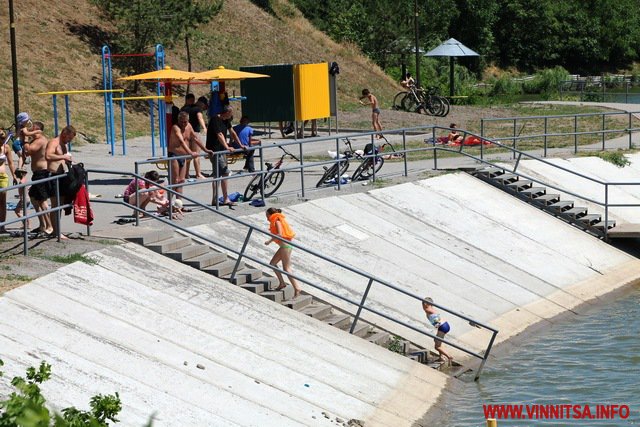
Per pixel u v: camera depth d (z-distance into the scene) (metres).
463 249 27.47
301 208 26.30
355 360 19.05
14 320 15.98
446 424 17.31
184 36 57.78
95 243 20.58
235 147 29.62
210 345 17.72
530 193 32.41
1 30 51.44
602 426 16.81
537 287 26.53
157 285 19.31
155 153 40.69
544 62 121.00
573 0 123.81
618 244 31.23
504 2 117.50
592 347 22.00
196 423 14.91
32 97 46.94
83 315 17.09
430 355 20.77
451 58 71.44
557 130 48.25
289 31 70.94
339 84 66.00
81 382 14.85
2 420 7.37
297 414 16.27
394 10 88.31
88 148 42.00
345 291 22.67
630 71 127.50
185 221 23.91
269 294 20.50
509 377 20.02
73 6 56.94
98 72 52.78
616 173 38.38
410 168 34.41
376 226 26.91
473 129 49.25
